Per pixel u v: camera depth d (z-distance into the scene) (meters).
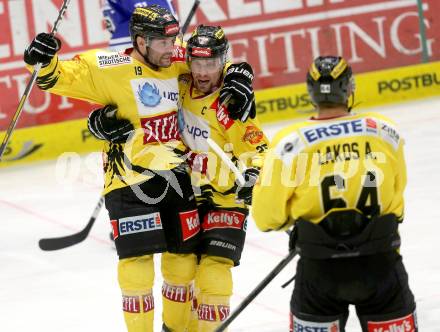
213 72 8.62
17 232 14.59
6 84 19.59
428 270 11.50
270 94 21.64
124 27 13.80
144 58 8.77
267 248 12.94
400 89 22.62
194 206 8.93
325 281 6.93
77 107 20.14
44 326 10.55
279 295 11.05
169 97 8.81
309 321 7.04
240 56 21.53
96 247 13.50
